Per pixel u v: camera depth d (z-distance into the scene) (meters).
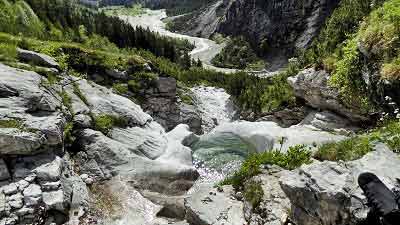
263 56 95.62
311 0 86.62
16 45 21.94
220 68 90.50
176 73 41.53
